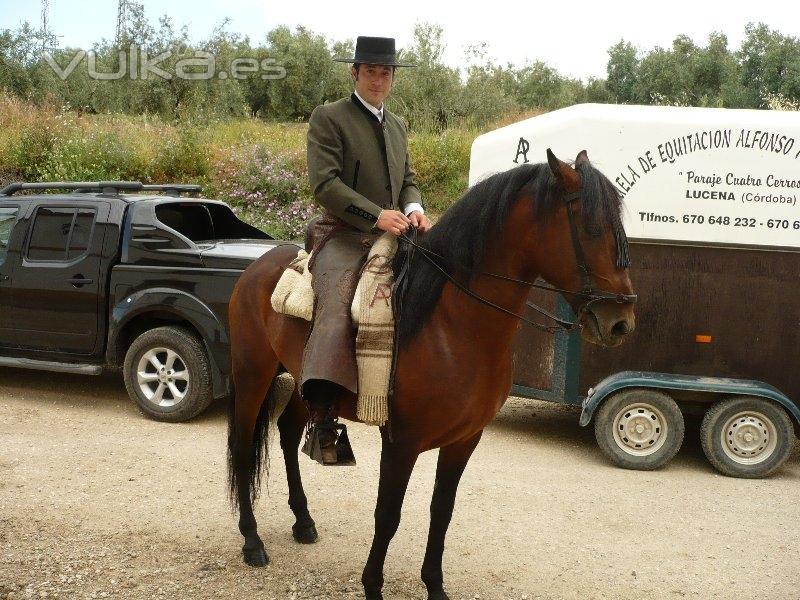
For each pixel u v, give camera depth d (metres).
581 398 6.13
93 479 5.16
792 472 5.98
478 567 4.05
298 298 3.52
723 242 5.81
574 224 2.91
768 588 3.93
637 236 5.89
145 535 4.29
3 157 14.17
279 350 3.81
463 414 3.20
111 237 6.72
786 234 5.76
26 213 7.00
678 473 5.86
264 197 12.60
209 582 3.79
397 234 3.32
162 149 14.01
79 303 6.79
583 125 5.94
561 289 3.01
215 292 6.41
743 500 5.28
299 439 4.36
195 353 6.46
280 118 25.64
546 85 27.81
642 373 5.93
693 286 5.90
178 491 5.00
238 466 4.17
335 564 4.02
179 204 7.17
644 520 4.82
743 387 5.74
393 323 3.24
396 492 3.28
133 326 6.88
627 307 2.90
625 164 5.88
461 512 4.83
